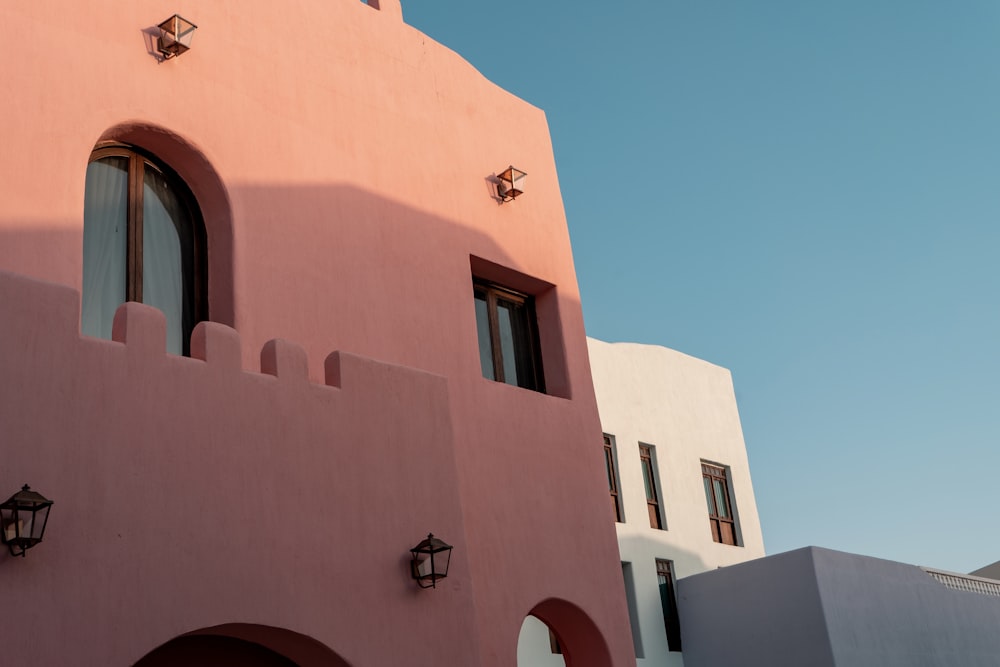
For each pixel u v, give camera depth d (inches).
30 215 271.7
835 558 692.7
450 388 367.6
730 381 935.0
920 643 721.6
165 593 223.8
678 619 749.9
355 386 282.2
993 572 979.3
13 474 208.2
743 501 887.1
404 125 394.6
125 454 226.5
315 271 338.0
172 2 328.5
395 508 279.1
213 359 251.0
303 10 372.8
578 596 378.6
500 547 357.7
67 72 292.7
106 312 297.9
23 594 202.2
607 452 779.4
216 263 319.9
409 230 378.0
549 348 430.3
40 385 217.6
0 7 283.9
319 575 254.5
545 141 466.9
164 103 314.3
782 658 680.4
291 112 352.2
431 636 273.7
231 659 269.0
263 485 250.5
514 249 422.0
